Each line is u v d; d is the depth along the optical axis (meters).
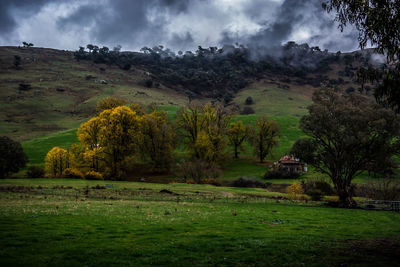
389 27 14.22
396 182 58.16
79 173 67.44
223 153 87.44
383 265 11.59
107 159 73.56
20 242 12.92
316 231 19.25
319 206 40.03
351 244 15.50
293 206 37.38
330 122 41.50
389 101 15.47
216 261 11.55
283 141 112.94
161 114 95.50
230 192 52.56
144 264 10.83
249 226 19.58
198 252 12.74
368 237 17.73
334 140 44.94
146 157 89.75
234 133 102.25
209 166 73.12
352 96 42.84
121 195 40.75
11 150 69.06
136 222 19.02
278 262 11.69
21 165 71.12
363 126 39.34
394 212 36.19
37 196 34.62
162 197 40.62
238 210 29.09
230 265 11.20
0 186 45.59
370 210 37.91
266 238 15.88
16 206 24.14
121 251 12.36
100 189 48.06
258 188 63.56
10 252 11.52
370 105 40.44
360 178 73.31
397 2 13.88
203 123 93.12
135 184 58.22
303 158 46.34
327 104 42.38
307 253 13.23
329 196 56.56
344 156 42.50
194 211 26.30
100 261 10.85
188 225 18.88
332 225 22.41
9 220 17.70
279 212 29.16
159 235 15.59
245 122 134.00
